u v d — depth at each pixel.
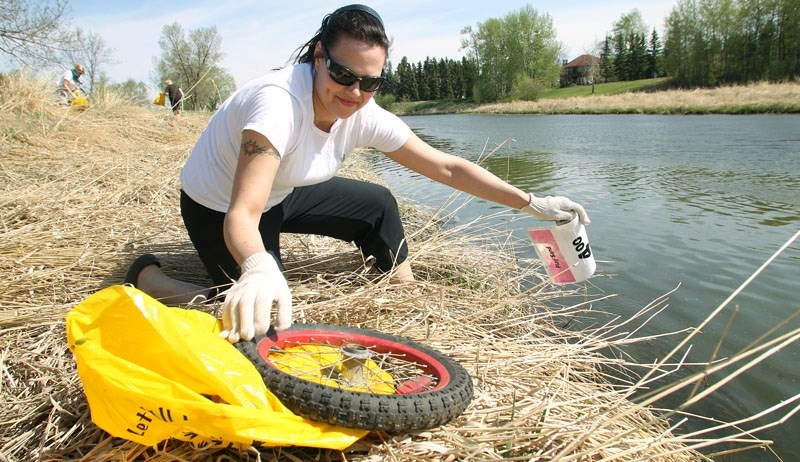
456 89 94.56
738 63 55.56
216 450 1.80
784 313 3.53
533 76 75.88
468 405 2.03
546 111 42.47
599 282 4.16
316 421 1.77
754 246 4.81
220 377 1.67
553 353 2.74
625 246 4.96
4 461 1.82
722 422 2.53
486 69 77.00
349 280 3.43
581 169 9.30
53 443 1.89
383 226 3.28
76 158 7.16
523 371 2.49
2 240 3.69
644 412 2.49
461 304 3.24
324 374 2.10
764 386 2.78
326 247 4.12
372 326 2.77
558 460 1.87
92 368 1.65
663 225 5.57
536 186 7.87
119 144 9.13
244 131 2.29
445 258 4.07
